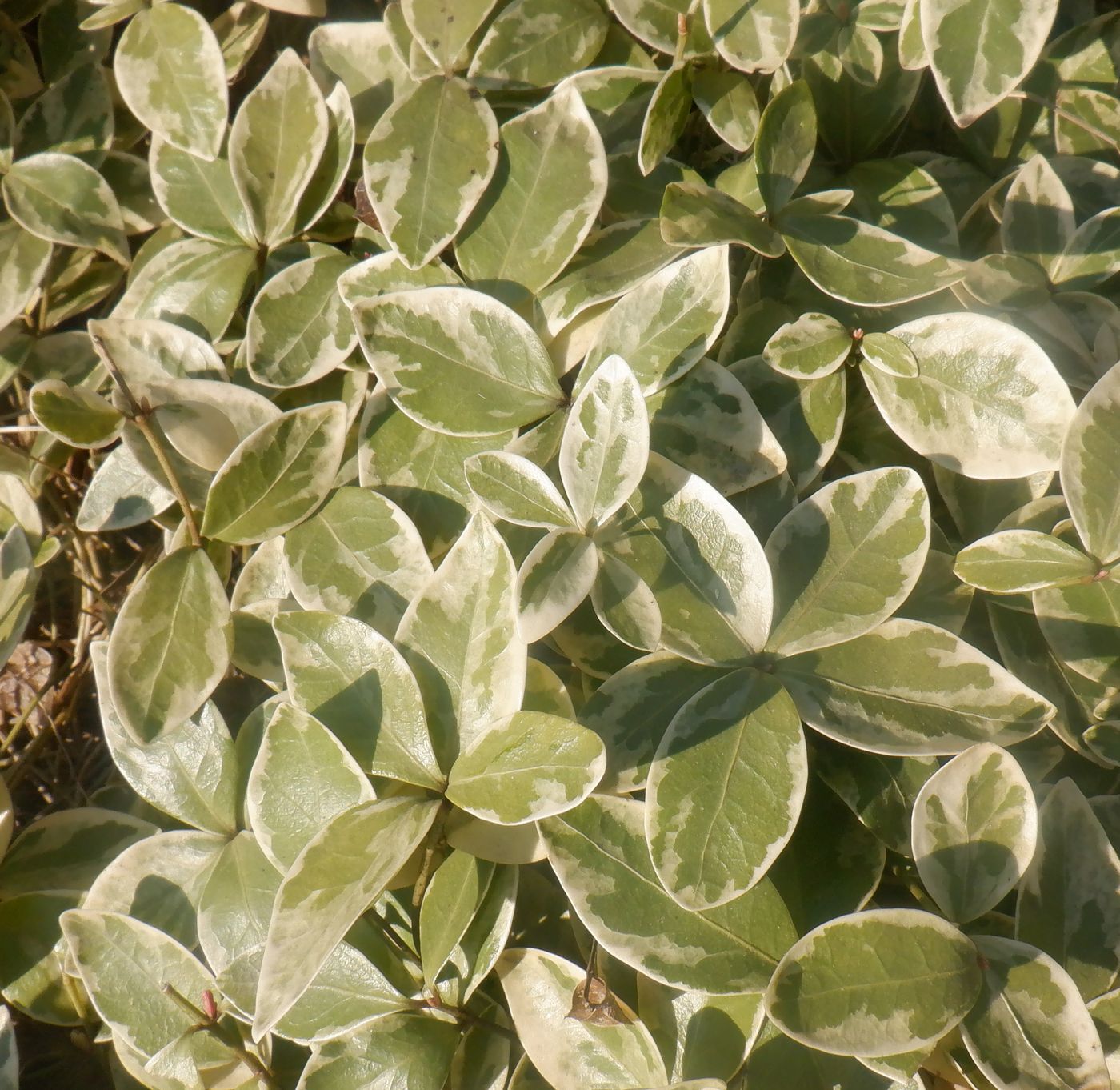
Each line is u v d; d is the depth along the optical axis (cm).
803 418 47
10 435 60
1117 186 52
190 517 48
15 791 59
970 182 54
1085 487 44
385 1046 43
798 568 44
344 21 58
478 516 44
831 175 53
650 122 49
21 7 56
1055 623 45
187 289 51
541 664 45
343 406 48
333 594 46
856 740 42
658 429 46
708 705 42
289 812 43
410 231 48
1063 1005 41
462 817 44
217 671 46
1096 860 43
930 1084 44
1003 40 47
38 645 61
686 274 47
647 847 42
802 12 52
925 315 49
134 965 46
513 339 47
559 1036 43
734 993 41
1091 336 48
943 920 41
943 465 46
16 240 53
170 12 52
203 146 51
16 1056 48
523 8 51
